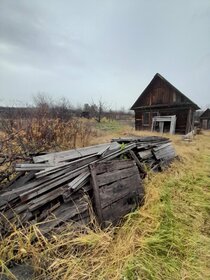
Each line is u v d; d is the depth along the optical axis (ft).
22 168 8.61
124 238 8.27
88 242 7.47
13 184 9.03
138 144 14.92
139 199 10.93
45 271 6.66
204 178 16.49
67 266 6.84
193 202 12.28
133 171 11.49
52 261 6.91
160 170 16.78
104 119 85.10
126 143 14.35
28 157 10.86
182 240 8.67
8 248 7.06
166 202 11.47
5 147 12.82
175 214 10.61
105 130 48.44
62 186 8.57
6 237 7.39
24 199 7.77
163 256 7.71
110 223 8.64
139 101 57.00
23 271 6.77
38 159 9.50
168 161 18.56
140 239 8.21
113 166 10.39
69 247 7.33
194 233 9.26
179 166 18.97
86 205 8.49
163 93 50.83
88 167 9.36
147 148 16.16
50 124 19.49
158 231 8.86
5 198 8.03
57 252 7.20
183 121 47.42
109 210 8.94
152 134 43.91
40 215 7.92
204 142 39.73
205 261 7.68
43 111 23.88
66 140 20.15
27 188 8.20
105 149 11.62
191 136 44.09
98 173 9.41
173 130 46.37
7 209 7.95
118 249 7.60
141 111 57.00
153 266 7.12
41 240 7.28
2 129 17.10
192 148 29.17
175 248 8.16
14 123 17.78
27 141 15.23
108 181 9.62
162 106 50.83
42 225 7.60
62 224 7.83
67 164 9.33
